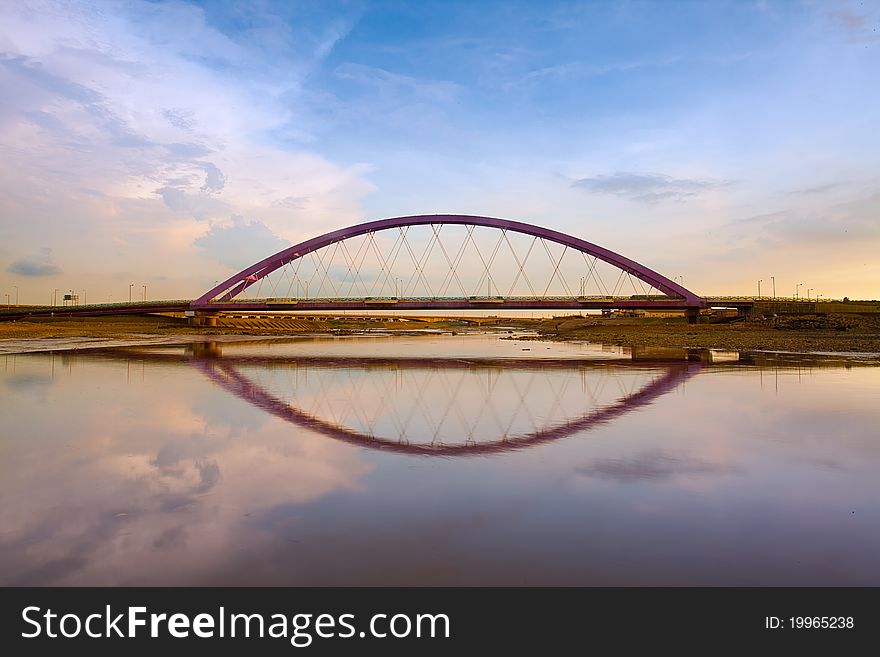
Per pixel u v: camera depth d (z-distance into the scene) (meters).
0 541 5.79
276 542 5.80
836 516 6.58
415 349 48.22
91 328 89.75
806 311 79.31
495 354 41.00
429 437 11.33
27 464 8.81
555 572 5.20
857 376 22.62
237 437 11.13
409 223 79.06
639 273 85.50
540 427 12.38
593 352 42.62
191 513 6.64
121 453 9.62
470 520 6.45
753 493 7.45
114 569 5.21
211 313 102.19
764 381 21.08
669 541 5.85
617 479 8.15
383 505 6.96
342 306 93.44
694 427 12.20
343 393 18.55
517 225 79.06
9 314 103.19
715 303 88.12
